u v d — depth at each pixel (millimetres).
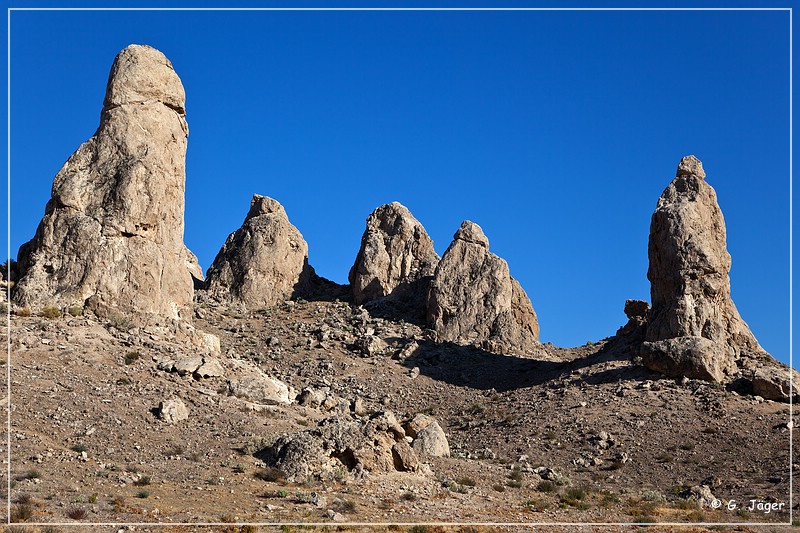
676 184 63188
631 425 48250
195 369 42781
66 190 49094
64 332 42844
